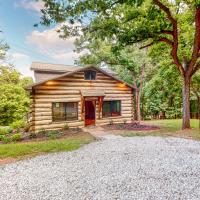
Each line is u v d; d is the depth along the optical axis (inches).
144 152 262.4
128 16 383.9
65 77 520.4
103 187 153.7
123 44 426.3
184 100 449.1
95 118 568.1
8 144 335.6
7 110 639.1
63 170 196.1
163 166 203.5
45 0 273.3
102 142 336.5
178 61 434.6
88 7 287.9
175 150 270.8
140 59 768.3
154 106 883.4
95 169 197.3
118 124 581.9
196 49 403.9
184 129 440.8
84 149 286.7
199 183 159.6
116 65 838.5
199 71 589.3
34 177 178.4
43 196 140.3
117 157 239.9
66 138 393.7
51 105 502.0
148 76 879.1
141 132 443.2
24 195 142.6
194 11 390.9
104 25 377.4
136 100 853.8
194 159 227.8
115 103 607.8
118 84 606.9
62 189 151.4
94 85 565.3
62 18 287.3
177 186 153.9
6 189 153.5
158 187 152.3
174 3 423.5
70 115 533.6
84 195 140.6
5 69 771.4
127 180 167.3
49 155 255.6
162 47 516.4
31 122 490.9
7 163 224.2
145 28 387.2
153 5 363.3
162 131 448.5
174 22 384.2
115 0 300.5
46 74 620.4
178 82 651.5
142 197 136.2
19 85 734.5
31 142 362.0
